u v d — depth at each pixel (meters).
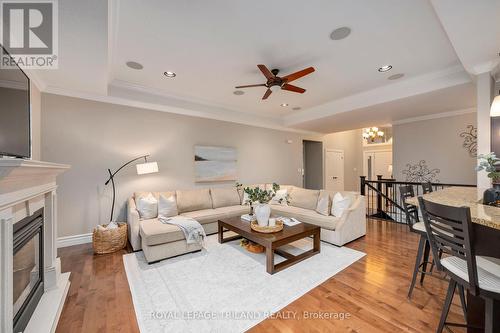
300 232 2.80
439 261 1.40
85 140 3.50
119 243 3.15
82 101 3.48
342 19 2.15
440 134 4.97
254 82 3.73
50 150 3.22
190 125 4.65
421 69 3.26
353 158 9.03
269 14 2.07
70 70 2.70
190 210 4.07
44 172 1.69
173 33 2.35
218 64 3.07
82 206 3.46
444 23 1.91
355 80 3.66
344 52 2.77
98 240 3.01
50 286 2.02
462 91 3.44
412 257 2.89
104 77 2.92
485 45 2.24
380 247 3.25
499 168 2.47
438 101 3.99
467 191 2.55
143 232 2.90
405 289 2.15
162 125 4.28
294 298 2.01
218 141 5.09
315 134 7.43
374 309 1.85
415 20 2.16
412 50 2.72
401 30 2.32
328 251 3.10
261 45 2.60
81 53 2.30
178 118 4.48
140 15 2.06
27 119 1.81
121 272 2.52
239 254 3.03
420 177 5.28
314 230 2.96
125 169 3.86
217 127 5.08
